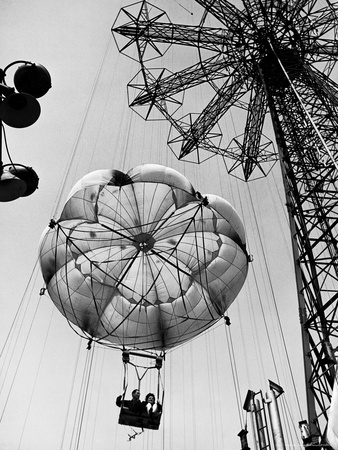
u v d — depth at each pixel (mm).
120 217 19469
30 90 8367
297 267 16797
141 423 17516
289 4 22859
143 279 19969
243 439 13617
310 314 15672
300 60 22734
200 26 22281
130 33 22000
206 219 19797
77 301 19234
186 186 18609
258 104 23828
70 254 19328
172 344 19703
